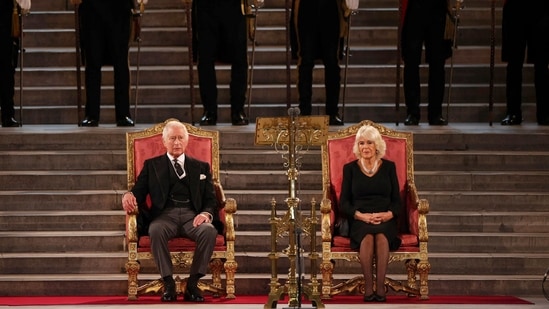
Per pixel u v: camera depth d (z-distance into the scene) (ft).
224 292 89.92
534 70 119.85
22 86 120.88
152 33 130.52
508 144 107.86
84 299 89.45
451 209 101.09
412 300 88.69
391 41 130.82
